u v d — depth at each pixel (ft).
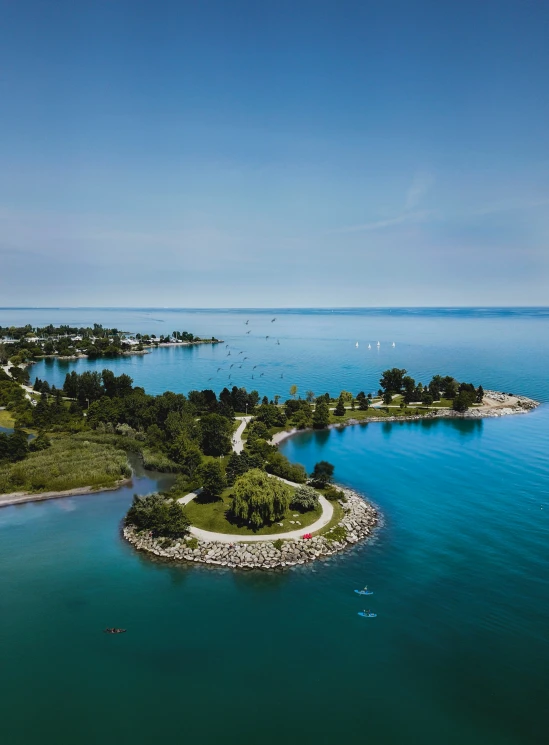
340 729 184.65
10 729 184.24
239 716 190.39
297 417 643.04
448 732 183.83
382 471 460.96
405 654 222.48
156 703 196.44
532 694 200.95
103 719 189.06
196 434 503.61
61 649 224.74
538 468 468.75
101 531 336.08
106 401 627.87
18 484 404.57
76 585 273.33
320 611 252.21
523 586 273.54
